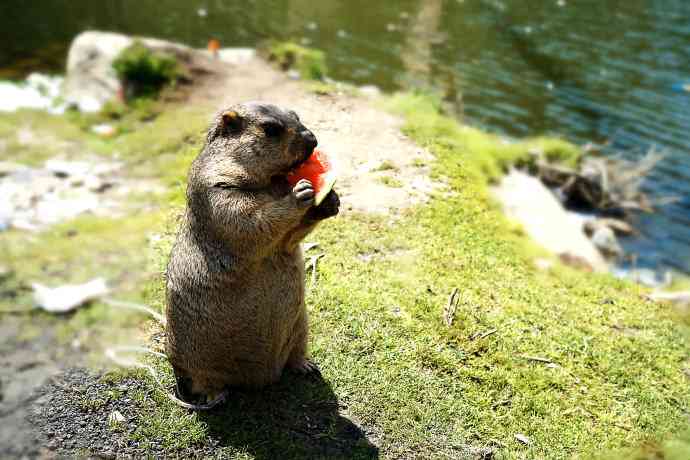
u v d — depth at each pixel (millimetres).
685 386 1234
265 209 890
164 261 1423
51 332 1238
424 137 1956
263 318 972
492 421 1101
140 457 989
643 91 3059
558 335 1317
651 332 1373
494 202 1776
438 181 1763
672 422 1149
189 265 963
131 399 1085
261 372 1046
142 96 2201
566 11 4012
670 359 1299
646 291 1542
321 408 1080
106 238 1533
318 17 3635
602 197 2256
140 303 1312
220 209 904
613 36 3668
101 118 2133
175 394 1096
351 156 1815
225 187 909
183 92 2209
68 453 990
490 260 1519
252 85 2250
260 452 1001
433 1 4051
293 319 1014
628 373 1246
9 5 3266
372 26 3572
